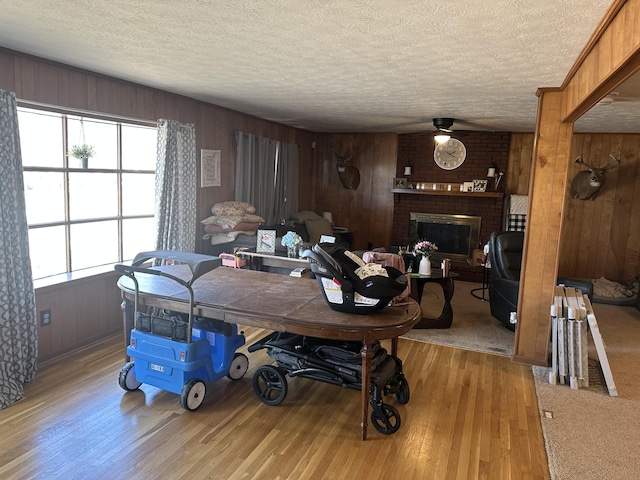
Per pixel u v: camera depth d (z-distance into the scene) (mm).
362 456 2533
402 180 7277
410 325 2650
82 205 3986
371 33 2459
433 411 3062
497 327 4855
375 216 7781
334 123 6609
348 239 7488
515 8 2014
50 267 3754
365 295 2619
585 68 2678
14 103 2984
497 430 2854
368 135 7660
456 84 3650
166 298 2990
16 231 3072
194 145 4812
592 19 2104
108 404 2969
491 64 2988
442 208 7242
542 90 3572
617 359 4098
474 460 2537
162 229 4516
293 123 6809
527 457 2586
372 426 2836
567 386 3479
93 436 2605
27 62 3158
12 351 3076
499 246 4887
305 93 4344
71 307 3748
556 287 3992
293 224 6887
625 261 6504
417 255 5219
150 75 3764
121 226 4414
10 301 3053
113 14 2324
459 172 7062
